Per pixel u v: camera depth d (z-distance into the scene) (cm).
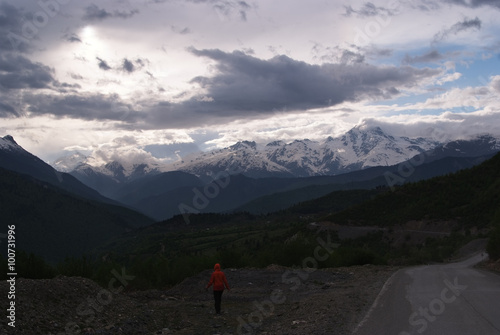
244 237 10762
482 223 7256
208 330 1274
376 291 1823
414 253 5862
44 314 1107
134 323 1270
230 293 2048
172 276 2677
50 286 1276
